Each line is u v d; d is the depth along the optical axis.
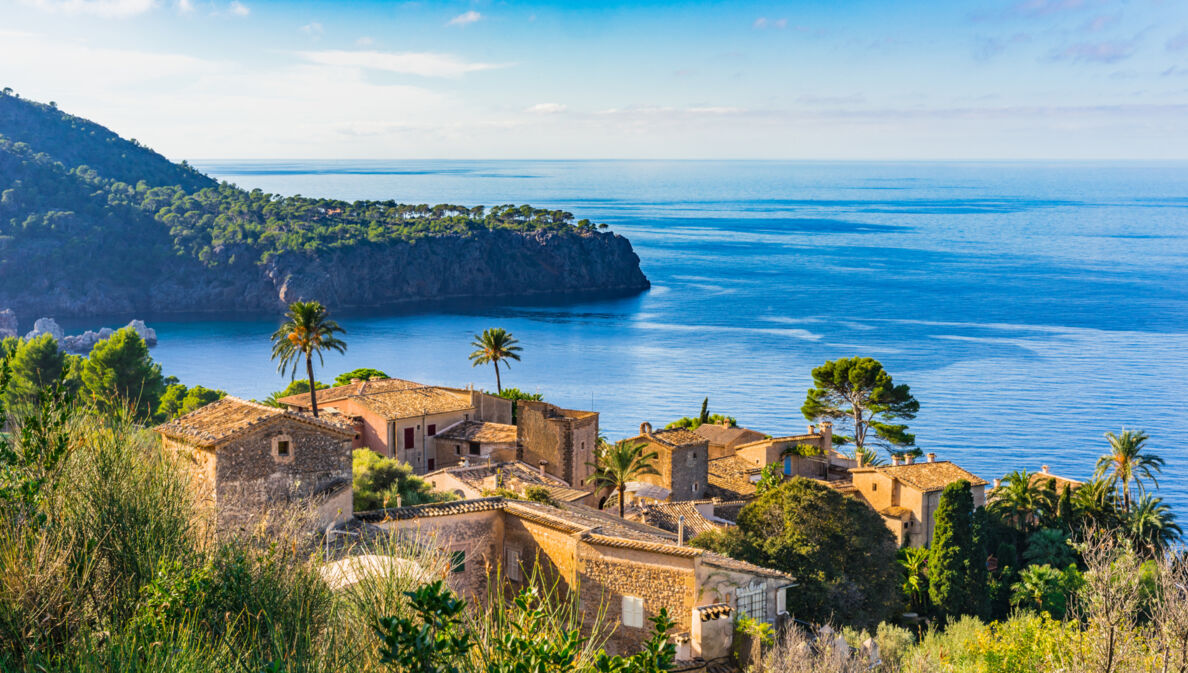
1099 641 20.72
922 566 71.62
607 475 70.94
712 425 120.62
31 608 12.89
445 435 87.50
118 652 12.28
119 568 14.45
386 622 11.56
